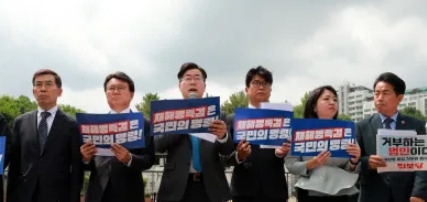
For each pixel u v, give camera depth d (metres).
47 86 5.60
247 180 5.89
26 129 5.61
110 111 5.88
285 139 5.57
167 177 5.55
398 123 5.85
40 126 5.61
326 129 5.54
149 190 14.01
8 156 5.63
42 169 5.41
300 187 5.52
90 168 5.71
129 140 5.24
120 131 5.23
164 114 5.22
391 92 5.78
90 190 5.48
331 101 5.88
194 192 5.50
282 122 5.57
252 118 5.57
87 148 5.23
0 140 5.33
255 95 6.33
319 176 5.48
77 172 5.52
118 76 5.88
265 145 5.60
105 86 5.91
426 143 5.48
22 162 5.50
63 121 5.67
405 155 5.46
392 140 5.48
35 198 5.38
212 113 5.26
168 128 5.22
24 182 5.40
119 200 5.41
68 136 5.62
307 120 5.56
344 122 5.53
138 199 5.54
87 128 5.23
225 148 5.41
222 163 5.89
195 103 5.24
